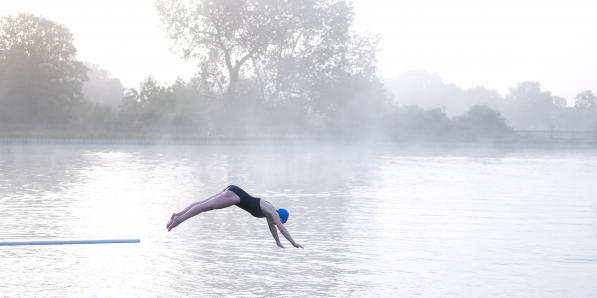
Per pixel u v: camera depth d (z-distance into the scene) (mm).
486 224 22422
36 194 28672
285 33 94125
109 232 19531
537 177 44250
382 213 24719
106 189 31453
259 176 40688
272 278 14508
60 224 20688
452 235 20078
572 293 13719
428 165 55500
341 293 13414
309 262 16094
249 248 17656
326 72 97500
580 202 29438
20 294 12922
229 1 91125
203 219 22594
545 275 15180
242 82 95812
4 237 18312
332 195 30750
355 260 16375
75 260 15898
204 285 13852
